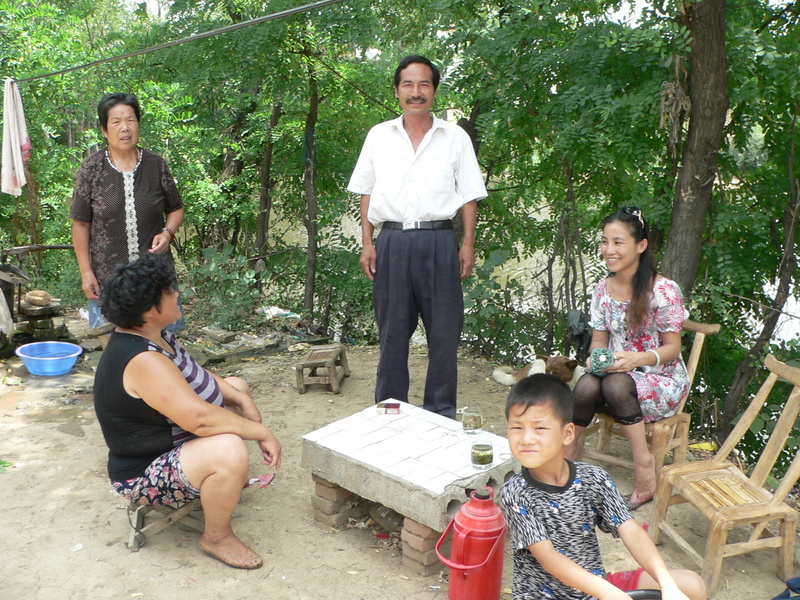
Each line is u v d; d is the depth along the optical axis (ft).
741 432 11.43
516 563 8.16
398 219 13.87
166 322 10.24
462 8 24.22
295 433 15.64
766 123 19.58
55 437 15.14
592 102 19.40
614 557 10.92
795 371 10.64
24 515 11.84
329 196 38.91
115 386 9.89
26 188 40.86
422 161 13.62
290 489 13.00
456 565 8.79
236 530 11.51
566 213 23.22
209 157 38.58
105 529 11.44
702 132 17.17
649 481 12.21
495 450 11.07
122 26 58.85
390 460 10.73
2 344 20.40
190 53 28.48
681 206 17.71
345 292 32.35
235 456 9.88
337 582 10.16
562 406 7.52
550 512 7.70
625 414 12.00
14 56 35.42
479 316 21.98
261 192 38.73
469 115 29.37
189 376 10.71
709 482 10.78
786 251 18.79
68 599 9.69
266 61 29.30
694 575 7.86
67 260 33.50
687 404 21.01
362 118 37.27
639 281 12.36
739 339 21.29
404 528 10.39
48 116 39.37
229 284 25.89
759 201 19.85
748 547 10.10
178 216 15.79
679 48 16.76
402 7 31.32
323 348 19.30
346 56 34.30
